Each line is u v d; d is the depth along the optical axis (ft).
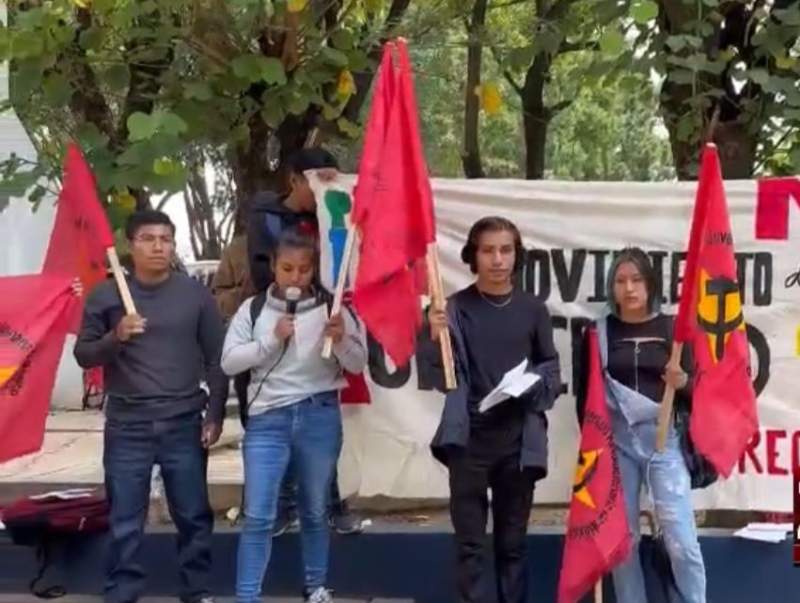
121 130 24.89
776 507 21.90
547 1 31.01
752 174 24.72
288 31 23.26
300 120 26.40
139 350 19.76
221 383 20.15
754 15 23.81
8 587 22.56
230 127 23.97
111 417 19.92
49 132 25.39
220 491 24.41
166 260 19.92
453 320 19.69
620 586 20.15
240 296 24.30
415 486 22.36
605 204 22.03
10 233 41.96
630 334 19.71
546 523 24.77
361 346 19.94
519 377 19.31
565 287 22.16
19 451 20.92
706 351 19.17
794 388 21.86
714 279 19.13
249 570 19.67
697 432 19.11
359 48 25.36
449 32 32.50
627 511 19.66
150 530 22.57
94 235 20.61
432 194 21.74
